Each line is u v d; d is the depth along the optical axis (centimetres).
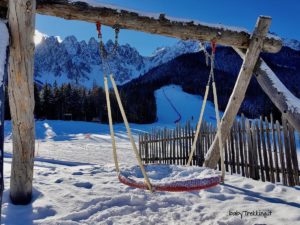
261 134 628
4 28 332
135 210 388
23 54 358
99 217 359
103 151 1912
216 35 499
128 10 446
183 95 11412
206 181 397
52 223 334
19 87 367
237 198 446
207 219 363
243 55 552
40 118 6009
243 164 677
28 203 404
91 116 6681
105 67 396
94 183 515
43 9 411
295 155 554
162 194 455
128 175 446
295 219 350
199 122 485
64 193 441
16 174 395
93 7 426
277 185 525
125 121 393
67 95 6719
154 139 1082
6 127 3550
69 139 3033
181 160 947
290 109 480
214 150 606
